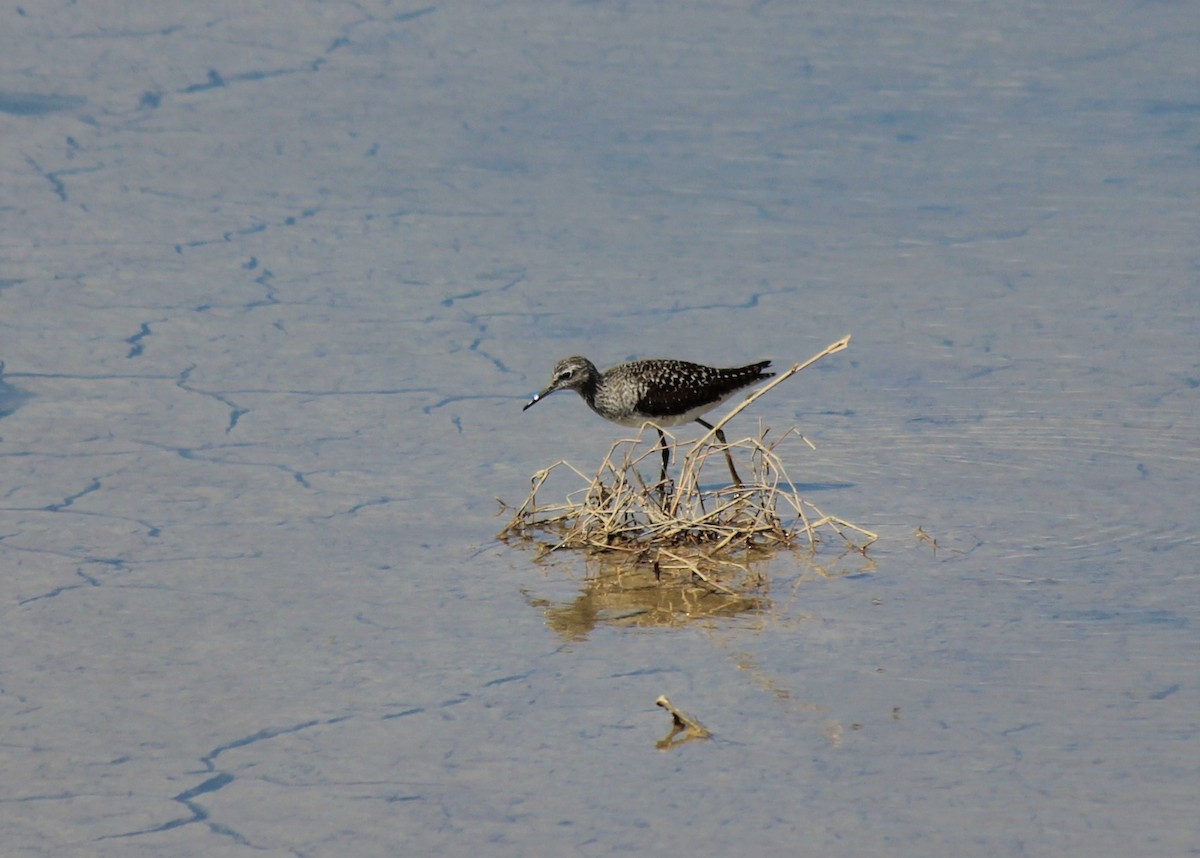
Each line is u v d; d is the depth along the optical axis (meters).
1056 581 10.63
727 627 10.02
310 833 7.68
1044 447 13.28
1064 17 28.11
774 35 27.03
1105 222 19.56
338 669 9.45
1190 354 15.47
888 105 24.08
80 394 14.41
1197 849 7.40
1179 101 24.16
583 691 9.12
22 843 7.62
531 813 7.82
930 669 9.32
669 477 12.74
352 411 14.24
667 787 8.04
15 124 22.08
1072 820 7.66
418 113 23.41
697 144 22.48
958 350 15.73
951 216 19.91
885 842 7.51
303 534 11.62
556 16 27.53
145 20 26.22
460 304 17.05
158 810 7.91
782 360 15.56
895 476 12.77
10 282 17.16
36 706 8.99
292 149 21.89
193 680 9.32
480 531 11.79
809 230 19.44
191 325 16.22
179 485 12.50
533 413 14.39
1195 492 12.25
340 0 27.61
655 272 18.03
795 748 8.41
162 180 20.56
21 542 11.34
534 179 21.09
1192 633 9.73
